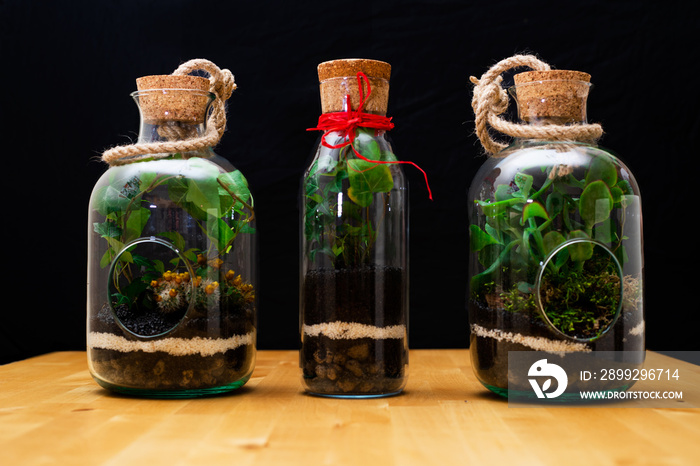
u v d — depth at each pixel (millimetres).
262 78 1737
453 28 1725
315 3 1730
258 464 714
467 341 1750
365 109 1087
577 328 968
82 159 1746
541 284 967
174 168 1061
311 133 1737
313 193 1082
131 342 1018
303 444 788
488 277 1038
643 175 1722
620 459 727
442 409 975
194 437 820
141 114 1128
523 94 1092
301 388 1158
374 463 716
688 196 1711
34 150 1751
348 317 1046
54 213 1753
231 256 1080
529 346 978
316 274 1069
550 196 983
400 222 1094
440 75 1729
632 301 1008
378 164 1059
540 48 1721
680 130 1711
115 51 1736
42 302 1764
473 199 1098
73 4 1742
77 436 826
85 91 1742
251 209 1127
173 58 1736
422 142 1735
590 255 968
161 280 1023
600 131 1065
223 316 1048
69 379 1246
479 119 1146
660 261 1727
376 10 1731
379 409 980
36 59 1743
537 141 1075
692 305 1722
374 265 1057
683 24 1706
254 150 1742
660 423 888
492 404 1014
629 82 1718
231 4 1732
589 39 1720
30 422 897
